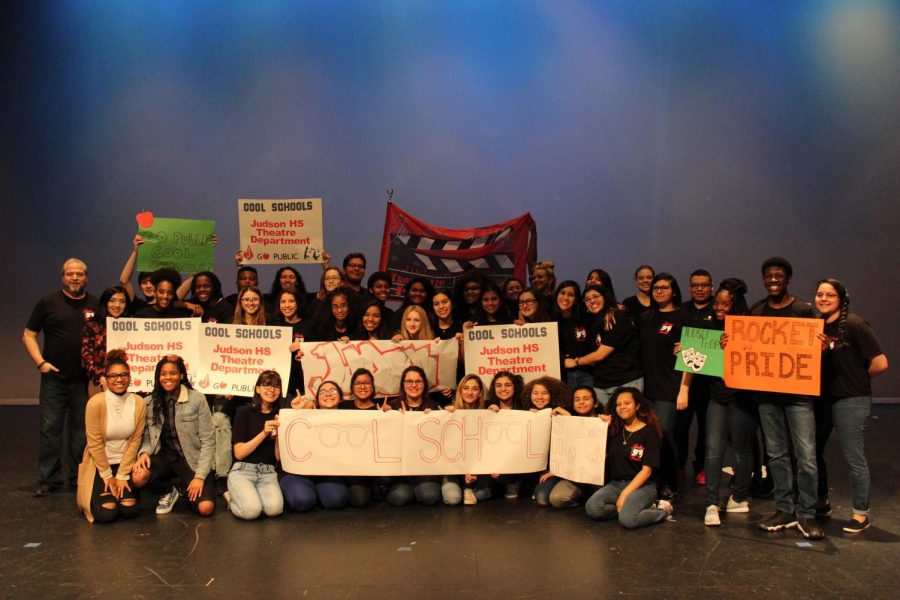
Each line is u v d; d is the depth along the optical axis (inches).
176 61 430.9
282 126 427.8
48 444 259.3
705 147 419.8
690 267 422.0
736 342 220.5
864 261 418.3
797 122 417.7
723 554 197.0
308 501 235.0
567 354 268.5
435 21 424.8
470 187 424.2
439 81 424.8
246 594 173.3
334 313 267.9
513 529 219.1
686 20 418.3
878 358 209.3
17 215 438.9
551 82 422.0
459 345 272.7
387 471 240.1
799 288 421.1
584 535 213.5
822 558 193.6
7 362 442.3
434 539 210.5
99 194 435.5
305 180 428.5
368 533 216.1
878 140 415.8
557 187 422.9
